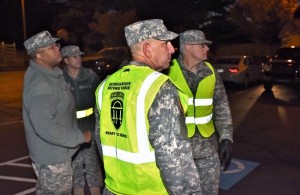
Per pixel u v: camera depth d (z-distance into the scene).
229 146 3.70
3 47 33.28
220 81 3.79
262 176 5.91
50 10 42.84
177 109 2.21
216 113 3.79
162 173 2.19
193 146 3.63
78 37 39.97
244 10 35.78
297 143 7.79
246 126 9.44
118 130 2.37
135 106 2.25
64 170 3.69
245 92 16.08
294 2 34.28
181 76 3.61
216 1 42.72
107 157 2.48
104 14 36.59
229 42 39.72
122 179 2.38
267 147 7.52
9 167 6.62
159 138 2.17
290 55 15.13
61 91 3.66
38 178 3.75
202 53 3.59
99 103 2.58
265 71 15.38
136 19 36.19
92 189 4.88
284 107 12.07
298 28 28.53
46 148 3.61
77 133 3.71
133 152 2.27
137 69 2.37
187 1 42.34
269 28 34.72
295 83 14.84
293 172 6.07
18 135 9.09
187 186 2.21
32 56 3.62
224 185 5.55
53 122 3.51
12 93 16.31
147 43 2.39
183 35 3.61
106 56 20.23
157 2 41.62
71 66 4.74
